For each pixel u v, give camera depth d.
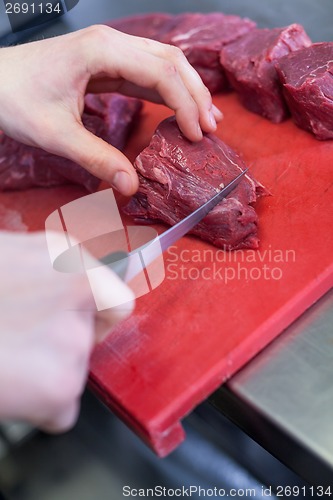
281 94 0.59
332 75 0.55
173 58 0.54
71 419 0.42
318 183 0.54
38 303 0.40
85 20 0.73
